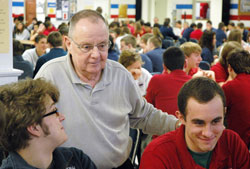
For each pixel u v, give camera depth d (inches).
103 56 64.8
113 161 68.4
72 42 64.2
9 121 45.3
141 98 73.9
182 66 112.7
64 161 52.8
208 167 54.3
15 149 47.6
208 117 48.8
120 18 630.5
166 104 109.3
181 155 53.8
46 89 48.4
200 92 49.0
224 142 55.7
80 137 65.2
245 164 57.3
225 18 619.5
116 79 69.4
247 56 104.2
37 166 48.8
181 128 54.8
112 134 67.8
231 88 102.0
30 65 169.6
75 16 64.7
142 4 634.2
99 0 599.2
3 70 92.0
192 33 459.2
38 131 47.3
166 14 644.7
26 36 414.0
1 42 91.5
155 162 54.4
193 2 629.6
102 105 67.0
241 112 101.3
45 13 534.9
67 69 66.9
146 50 232.1
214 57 239.6
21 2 530.6
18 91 46.6
